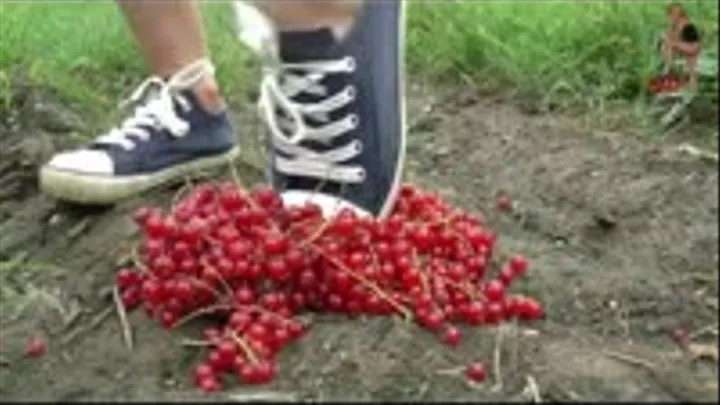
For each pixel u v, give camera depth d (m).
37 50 1.72
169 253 1.09
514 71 1.56
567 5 1.60
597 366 1.00
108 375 1.05
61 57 1.70
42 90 1.58
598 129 1.40
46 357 1.11
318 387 0.99
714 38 1.34
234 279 1.07
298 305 1.07
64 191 1.29
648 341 1.05
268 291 1.07
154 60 1.33
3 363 1.11
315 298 1.08
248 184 1.35
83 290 1.20
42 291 1.21
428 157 1.41
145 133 1.32
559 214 1.25
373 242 1.09
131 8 1.31
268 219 1.09
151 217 1.13
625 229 1.19
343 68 1.14
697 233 1.16
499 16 1.65
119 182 1.30
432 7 1.72
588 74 1.50
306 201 1.12
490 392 0.97
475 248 1.13
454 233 1.12
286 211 1.10
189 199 1.20
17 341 1.14
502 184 1.32
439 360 1.01
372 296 1.06
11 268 1.25
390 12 1.16
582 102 1.47
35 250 1.30
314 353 1.02
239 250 1.06
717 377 0.99
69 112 1.54
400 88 1.17
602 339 1.05
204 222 1.08
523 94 1.54
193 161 1.34
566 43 1.54
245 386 1.00
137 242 1.24
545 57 1.54
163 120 1.32
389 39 1.16
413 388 0.98
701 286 1.10
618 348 1.03
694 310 1.07
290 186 1.17
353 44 1.14
